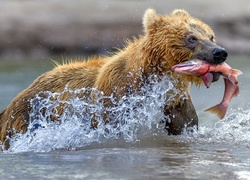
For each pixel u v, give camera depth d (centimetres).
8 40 4331
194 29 1769
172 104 1811
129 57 1806
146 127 1803
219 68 1686
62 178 1277
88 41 4366
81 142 1742
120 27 4431
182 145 1678
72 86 1903
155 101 1794
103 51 4338
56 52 4338
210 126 2084
